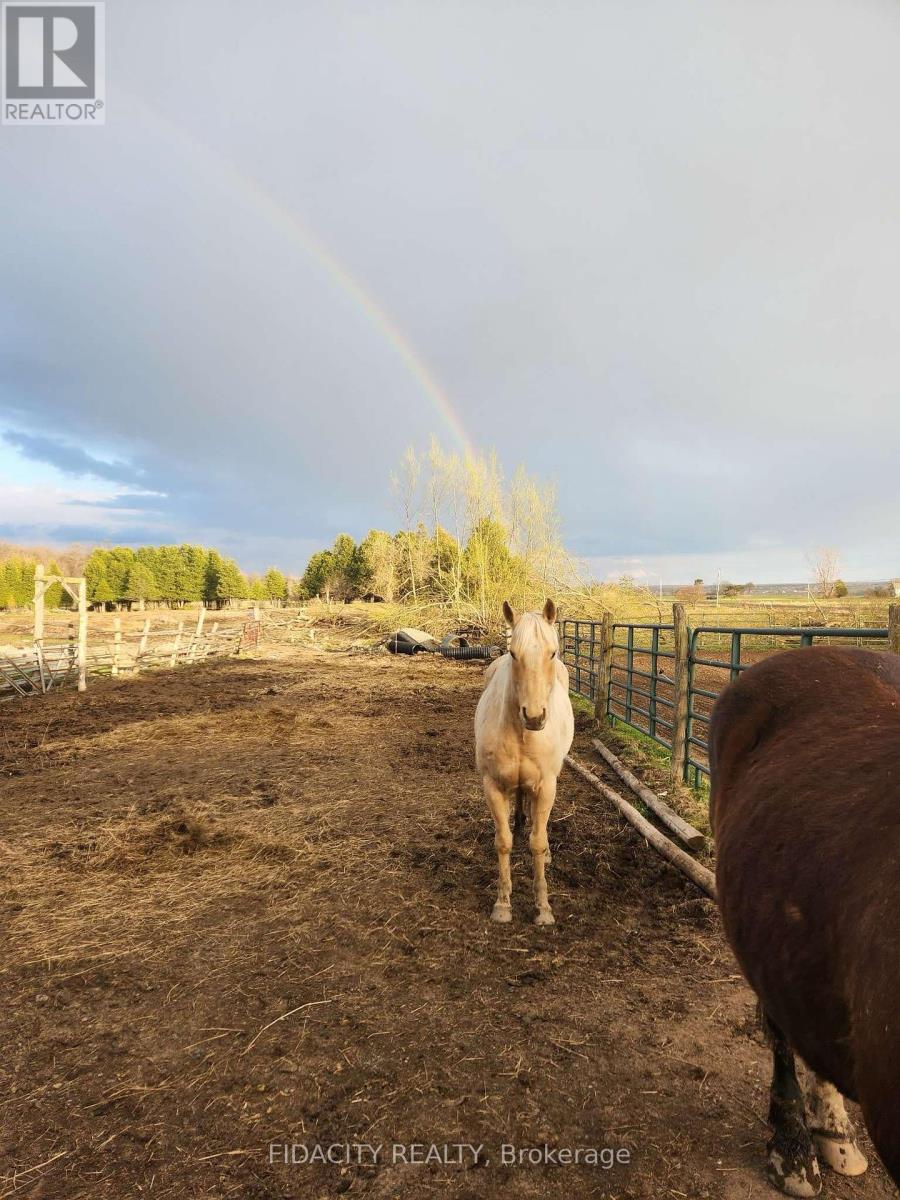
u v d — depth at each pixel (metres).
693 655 6.05
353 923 3.76
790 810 1.49
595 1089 2.42
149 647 19.94
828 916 1.26
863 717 1.67
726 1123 2.24
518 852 4.81
